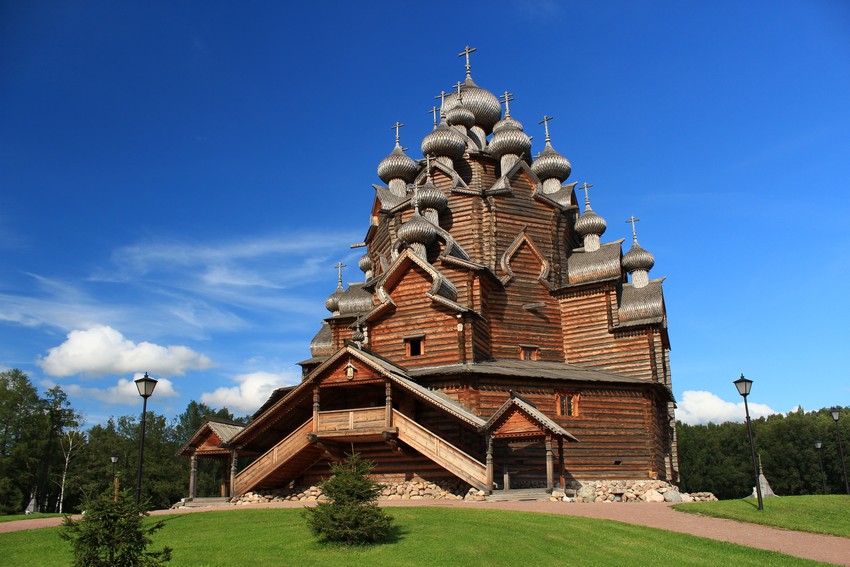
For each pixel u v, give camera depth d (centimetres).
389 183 4759
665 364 4431
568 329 4097
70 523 1403
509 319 3972
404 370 3378
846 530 2128
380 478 3180
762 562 1673
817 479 8288
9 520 2858
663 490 3225
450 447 2856
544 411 3431
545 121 4944
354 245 5072
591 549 1730
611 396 3603
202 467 9094
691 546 1811
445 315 3578
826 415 9550
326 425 3070
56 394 7169
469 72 5369
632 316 3975
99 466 7400
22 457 6438
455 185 4250
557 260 4234
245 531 2039
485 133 5222
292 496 3166
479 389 3306
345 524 1759
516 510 2289
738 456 9175
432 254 3941
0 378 6769
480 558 1612
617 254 4156
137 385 2347
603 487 3300
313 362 4481
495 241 4106
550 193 4681
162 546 1862
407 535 1847
